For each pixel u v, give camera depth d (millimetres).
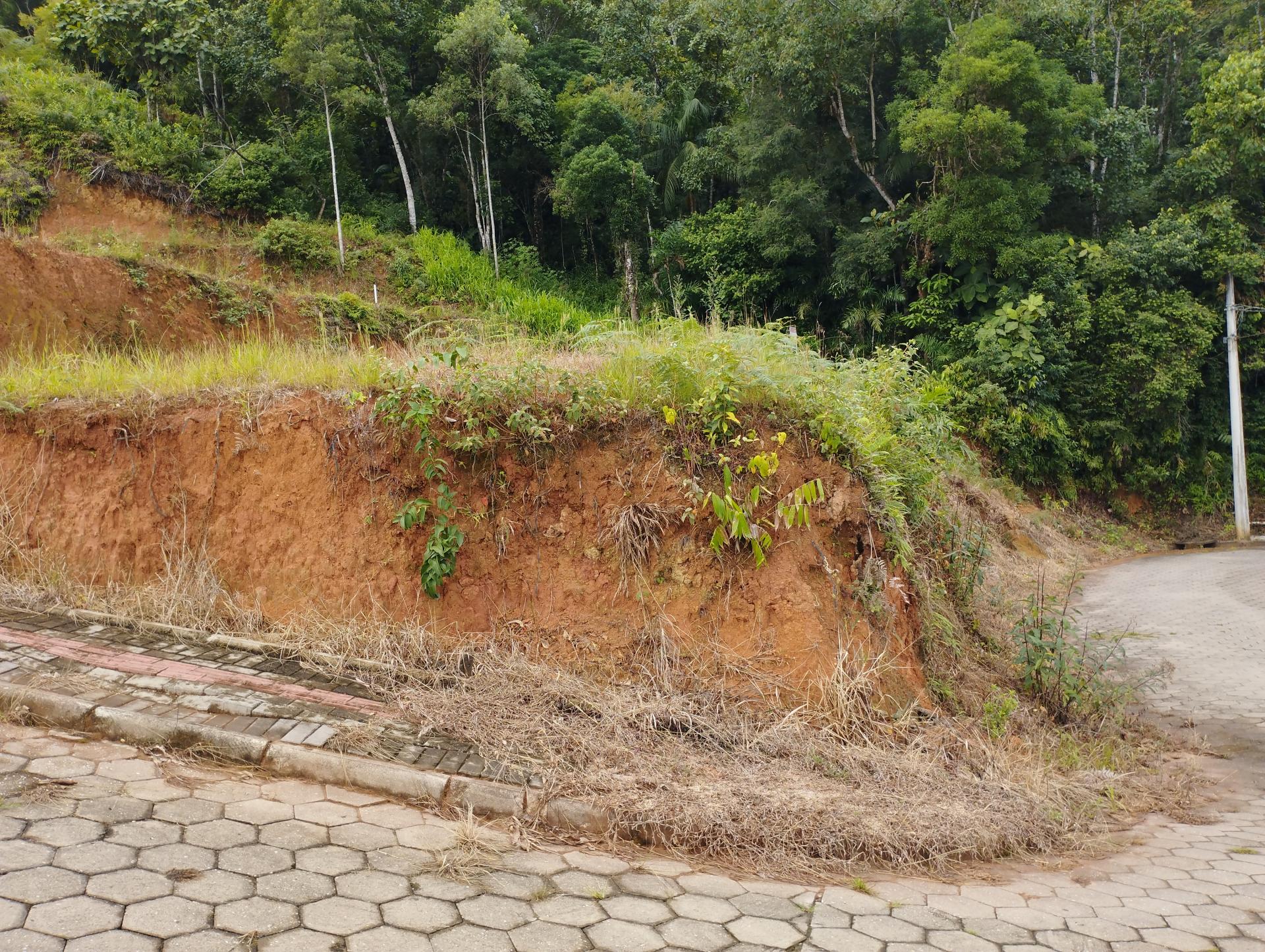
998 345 20156
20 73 24500
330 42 25562
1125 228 23484
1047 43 23312
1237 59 24219
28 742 3711
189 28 26859
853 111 23688
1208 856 4004
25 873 2701
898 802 4047
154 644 4895
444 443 5297
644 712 4516
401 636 5047
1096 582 14336
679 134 29594
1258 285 23594
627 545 5082
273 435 5633
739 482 5145
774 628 4938
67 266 15156
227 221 24953
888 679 5117
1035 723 5883
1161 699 7078
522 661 4906
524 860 3287
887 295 22062
